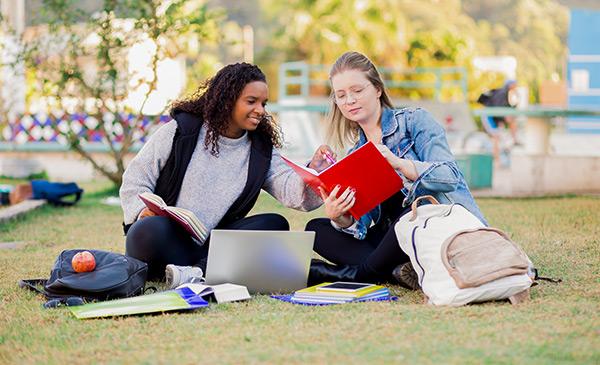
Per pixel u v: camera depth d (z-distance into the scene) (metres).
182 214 6.46
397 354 4.61
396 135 6.73
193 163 6.84
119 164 14.37
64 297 6.14
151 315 5.70
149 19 13.59
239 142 6.93
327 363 4.48
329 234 6.96
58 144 18.14
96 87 14.05
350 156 6.11
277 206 12.66
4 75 17.55
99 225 10.67
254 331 5.19
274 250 6.39
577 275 6.88
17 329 5.42
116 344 4.99
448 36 27.80
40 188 12.70
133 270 6.32
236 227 6.92
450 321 5.31
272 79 28.64
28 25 18.08
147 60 14.47
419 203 6.60
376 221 6.90
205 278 6.50
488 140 20.31
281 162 7.11
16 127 18.20
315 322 5.38
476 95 27.59
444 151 6.59
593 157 14.68
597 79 32.66
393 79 26.22
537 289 6.29
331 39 27.78
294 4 28.92
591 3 16.27
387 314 5.54
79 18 15.09
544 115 15.38
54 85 13.99
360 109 6.71
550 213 11.24
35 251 8.66
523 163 14.62
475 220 6.08
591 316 5.39
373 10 27.66
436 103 20.33
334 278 6.73
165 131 6.85
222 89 6.70
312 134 19.66
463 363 4.43
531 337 4.89
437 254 5.86
